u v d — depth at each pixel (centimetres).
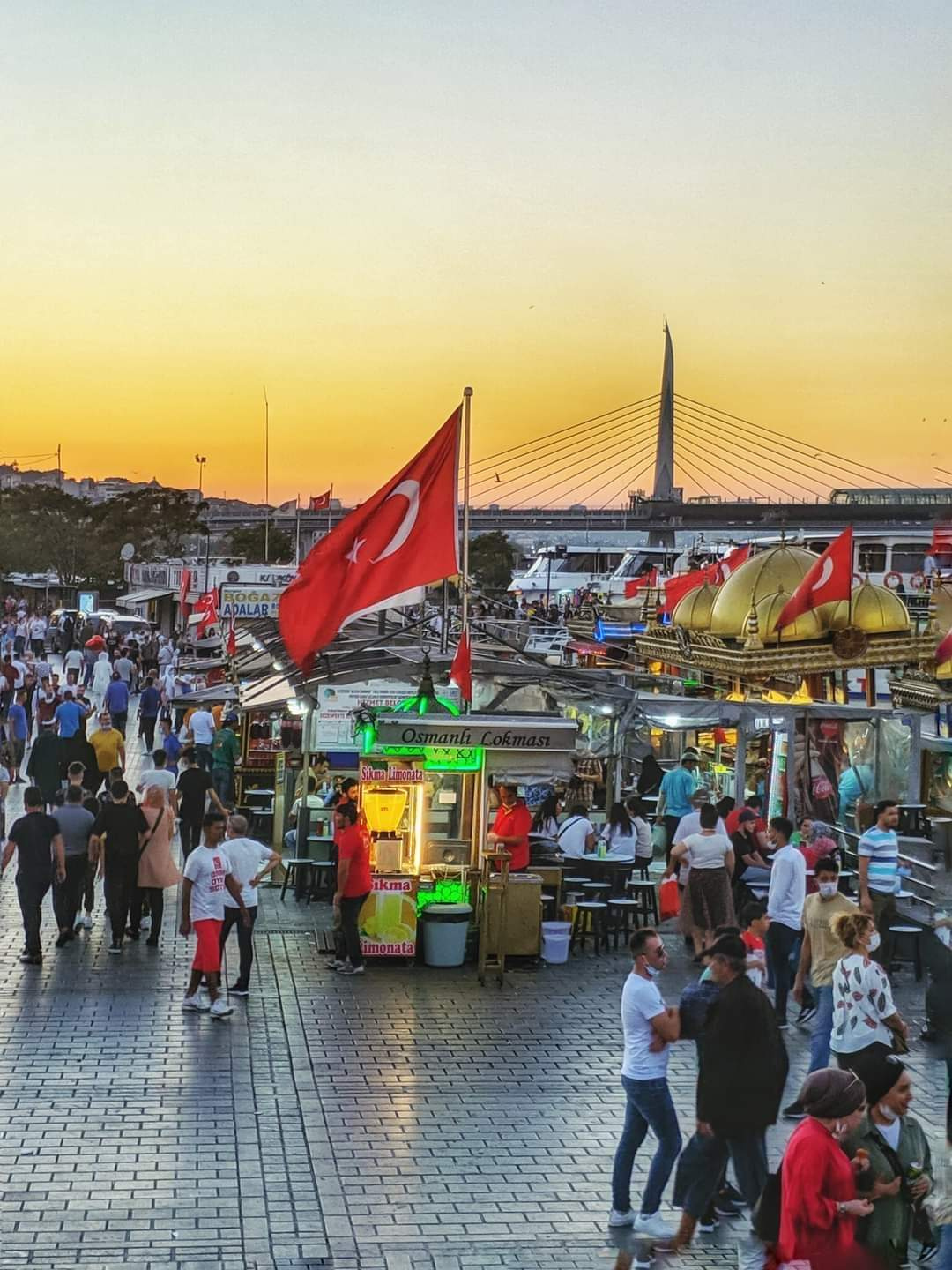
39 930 1512
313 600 1678
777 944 1359
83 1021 1320
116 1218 912
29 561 12512
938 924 1325
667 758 2569
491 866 1573
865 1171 745
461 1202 957
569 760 1608
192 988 1368
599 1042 1314
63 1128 1058
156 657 4825
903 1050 1024
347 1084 1179
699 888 1552
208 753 2611
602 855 1727
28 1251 860
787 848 1373
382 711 1588
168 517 13912
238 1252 872
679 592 3275
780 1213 729
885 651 2425
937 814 2064
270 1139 1052
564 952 1600
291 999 1418
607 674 2562
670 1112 908
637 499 16000
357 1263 864
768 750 2253
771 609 2466
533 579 7056
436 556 1678
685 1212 881
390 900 1560
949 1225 730
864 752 2105
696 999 882
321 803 1925
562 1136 1082
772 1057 867
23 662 3556
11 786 2672
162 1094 1138
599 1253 887
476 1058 1259
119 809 1559
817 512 13700
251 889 1417
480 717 1608
